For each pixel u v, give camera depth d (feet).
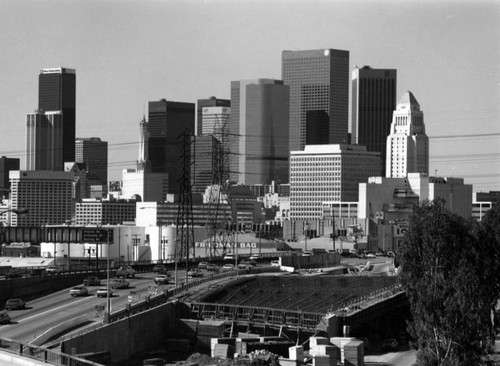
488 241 609.83
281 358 649.20
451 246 583.58
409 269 588.09
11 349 504.43
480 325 567.59
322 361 638.94
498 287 614.34
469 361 564.71
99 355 636.48
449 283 570.05
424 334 574.56
